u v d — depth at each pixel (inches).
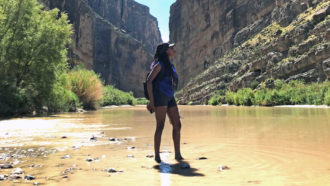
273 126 241.3
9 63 623.2
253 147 138.9
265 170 92.4
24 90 612.7
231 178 84.0
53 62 688.4
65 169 101.2
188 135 200.1
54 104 727.1
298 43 1180.5
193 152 133.8
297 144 140.1
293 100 905.5
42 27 689.0
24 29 638.5
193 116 464.8
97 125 310.3
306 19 1318.9
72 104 845.2
